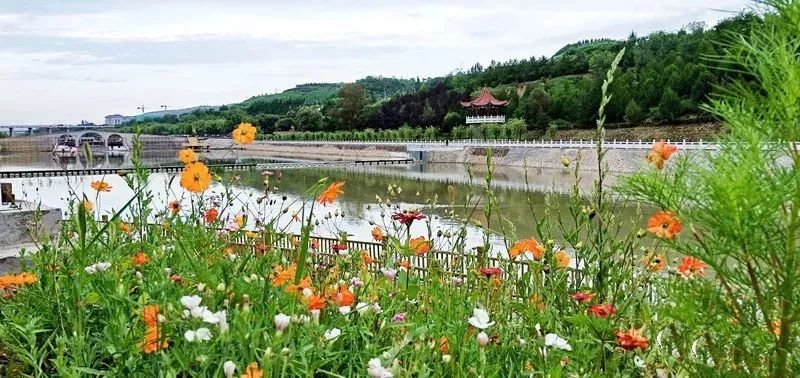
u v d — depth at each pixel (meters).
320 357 2.05
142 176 3.64
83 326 2.33
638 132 60.94
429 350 2.12
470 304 2.72
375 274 3.50
